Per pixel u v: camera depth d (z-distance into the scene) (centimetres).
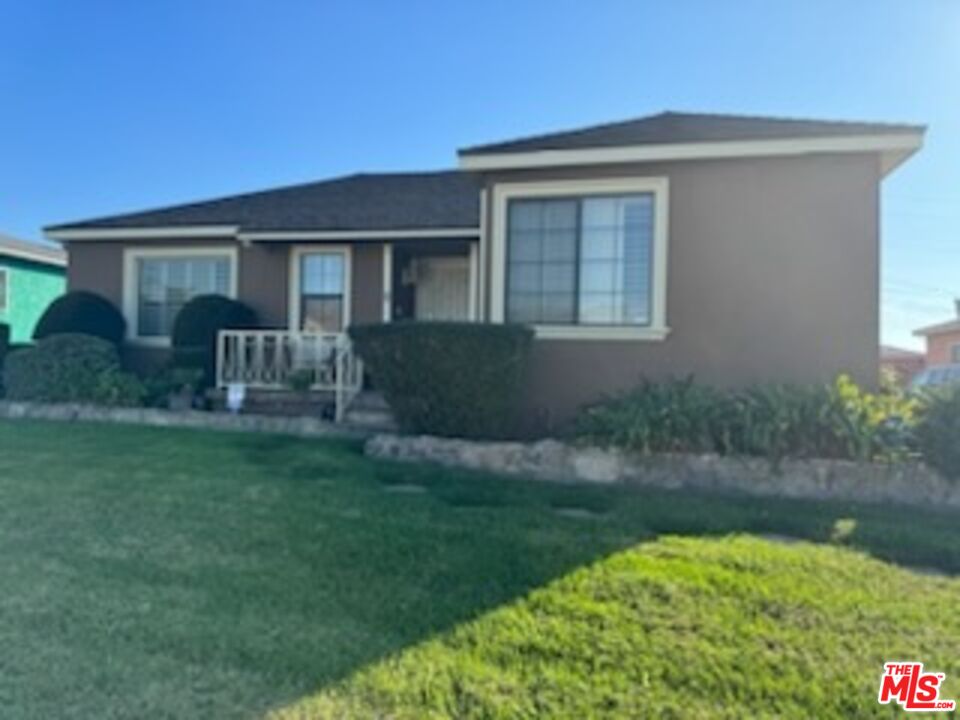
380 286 1322
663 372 891
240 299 1376
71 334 1253
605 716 301
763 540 543
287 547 503
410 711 300
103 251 1452
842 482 688
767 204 871
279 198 1575
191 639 363
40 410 1148
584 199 923
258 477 716
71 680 321
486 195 959
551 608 401
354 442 935
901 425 707
